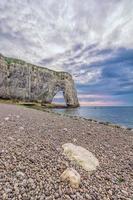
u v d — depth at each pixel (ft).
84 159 19.48
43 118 62.13
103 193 14.28
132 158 24.20
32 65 394.32
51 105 386.11
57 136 31.83
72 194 13.34
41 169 16.43
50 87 422.00
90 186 15.05
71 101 439.63
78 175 15.38
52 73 428.97
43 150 21.94
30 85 381.81
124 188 15.64
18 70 356.79
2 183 13.12
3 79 328.90
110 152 26.04
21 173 14.78
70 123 56.03
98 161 20.83
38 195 12.35
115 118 130.41
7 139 24.99
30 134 30.42
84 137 34.47
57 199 12.33
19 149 21.06
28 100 379.35
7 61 344.49
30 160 18.12
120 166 20.75
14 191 12.35
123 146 30.89
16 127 35.63
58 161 18.89
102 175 17.60
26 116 61.98
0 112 67.92
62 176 15.23
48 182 14.35
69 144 23.47
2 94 329.11
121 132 48.88
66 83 441.27
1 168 15.46
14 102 329.11
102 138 35.99
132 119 122.42
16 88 354.95
